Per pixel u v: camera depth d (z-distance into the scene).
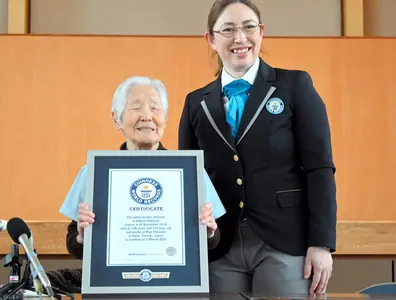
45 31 4.56
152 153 1.70
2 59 4.11
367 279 4.28
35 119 4.07
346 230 3.93
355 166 4.09
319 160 1.83
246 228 1.89
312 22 4.62
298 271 1.83
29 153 4.05
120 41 4.14
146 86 2.07
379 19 4.60
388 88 4.16
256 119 1.91
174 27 4.57
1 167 4.03
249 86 1.98
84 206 1.63
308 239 1.81
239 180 1.89
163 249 1.59
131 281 1.55
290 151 1.89
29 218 3.99
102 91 4.11
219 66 2.16
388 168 4.09
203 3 4.59
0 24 4.52
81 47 4.14
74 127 4.07
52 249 3.90
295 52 4.16
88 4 4.58
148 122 2.03
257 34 1.94
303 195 1.89
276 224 1.85
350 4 4.54
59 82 4.11
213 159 1.96
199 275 1.56
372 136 4.12
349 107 4.14
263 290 1.84
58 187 4.03
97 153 1.70
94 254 1.57
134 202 1.64
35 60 4.12
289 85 1.93
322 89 4.14
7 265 1.47
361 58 4.17
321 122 1.86
